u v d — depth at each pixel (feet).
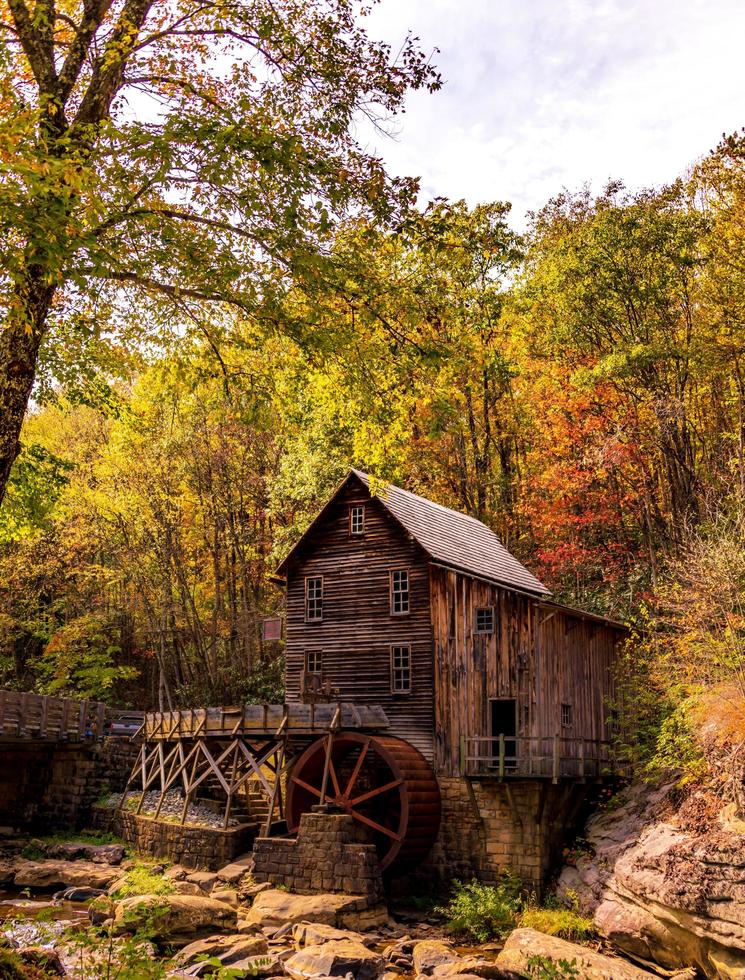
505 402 130.31
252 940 52.95
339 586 88.99
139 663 142.20
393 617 84.99
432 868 74.33
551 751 74.74
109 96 33.81
